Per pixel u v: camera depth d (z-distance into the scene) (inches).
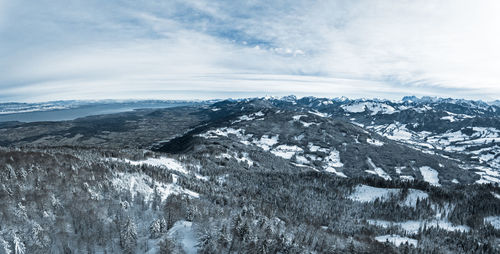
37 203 3937.0
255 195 7288.4
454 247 5674.2
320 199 7603.4
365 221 6683.1
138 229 3991.1
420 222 6815.9
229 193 6884.8
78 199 4303.6
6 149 6338.6
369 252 4872.0
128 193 4965.6
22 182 4426.7
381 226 6461.6
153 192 5310.0
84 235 3634.4
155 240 3693.4
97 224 3850.9
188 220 4303.6
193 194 6112.2
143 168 6791.3
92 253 3403.1
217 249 3550.7
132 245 3518.7
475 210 7066.9
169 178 6540.4
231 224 4106.8
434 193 7711.6
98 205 4276.6
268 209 5949.8
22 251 3024.1
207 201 5620.1
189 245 3592.5
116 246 3590.1
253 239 3754.9
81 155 7003.0
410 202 7485.2
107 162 6491.1
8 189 4087.1
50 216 3767.2
